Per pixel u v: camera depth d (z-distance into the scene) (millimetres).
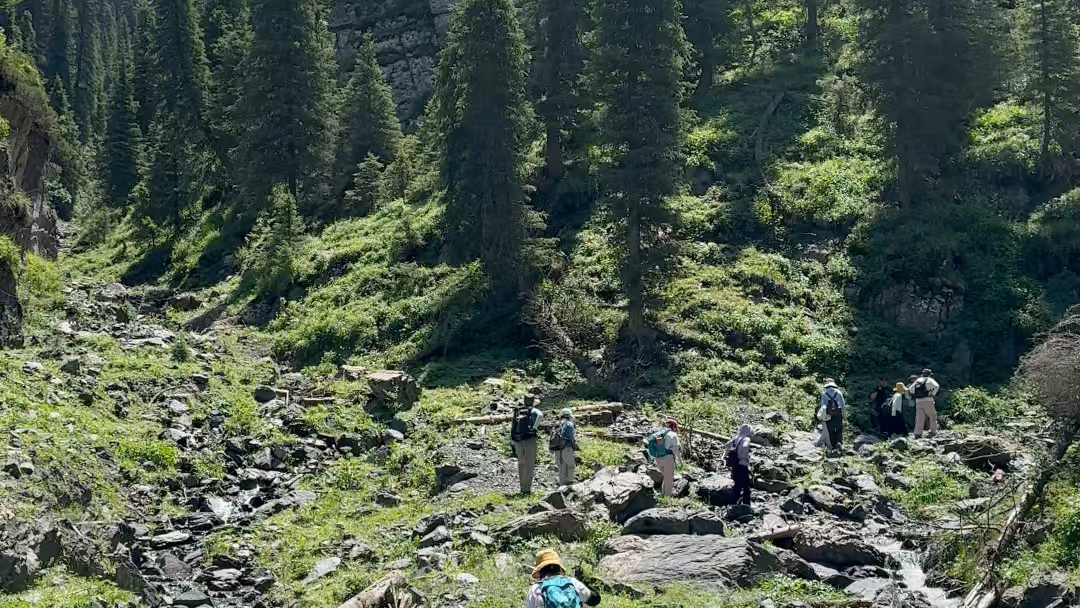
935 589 13289
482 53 34281
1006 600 12008
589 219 40281
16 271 28516
